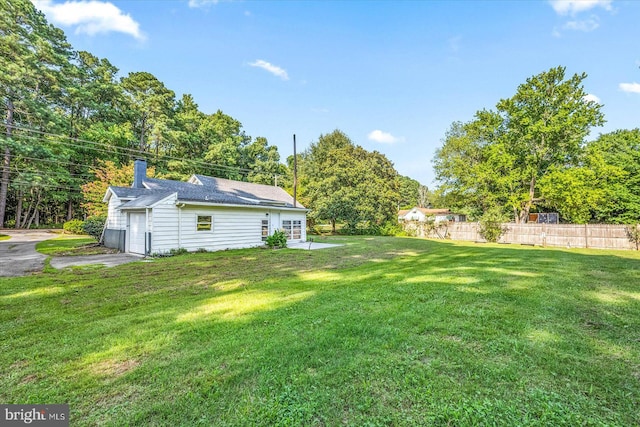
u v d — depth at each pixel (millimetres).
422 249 13273
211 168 31203
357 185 25219
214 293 5375
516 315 3668
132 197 13531
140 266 8594
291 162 44344
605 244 14977
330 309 4070
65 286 5992
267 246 14414
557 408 1890
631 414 1838
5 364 2688
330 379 2291
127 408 2014
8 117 22641
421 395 2064
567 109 19047
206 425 1823
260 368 2486
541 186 19672
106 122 29125
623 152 20891
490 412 1863
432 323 3418
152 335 3299
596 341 2912
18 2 22531
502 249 13211
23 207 28359
